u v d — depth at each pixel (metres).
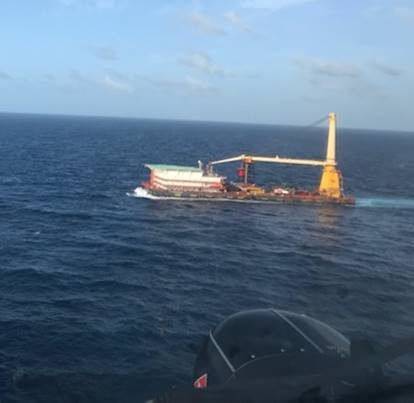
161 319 41.59
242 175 129.00
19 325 39.12
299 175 172.88
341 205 115.44
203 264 60.59
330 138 124.00
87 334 37.81
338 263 63.00
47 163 168.12
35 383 30.20
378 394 7.70
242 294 48.88
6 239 68.62
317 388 7.48
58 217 86.38
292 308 44.84
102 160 189.12
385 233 86.06
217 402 7.06
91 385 30.19
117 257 62.38
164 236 76.31
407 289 51.62
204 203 110.12
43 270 55.09
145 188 117.50
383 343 36.16
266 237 79.12
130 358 33.91
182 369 32.50
